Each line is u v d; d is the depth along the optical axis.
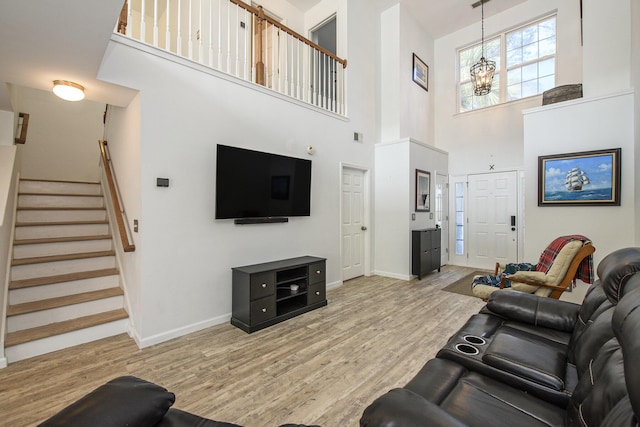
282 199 3.62
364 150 5.11
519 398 1.23
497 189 5.70
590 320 1.54
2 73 2.26
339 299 3.93
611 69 3.52
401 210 5.05
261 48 3.70
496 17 5.70
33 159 4.84
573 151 3.65
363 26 5.15
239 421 1.70
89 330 2.68
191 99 2.88
